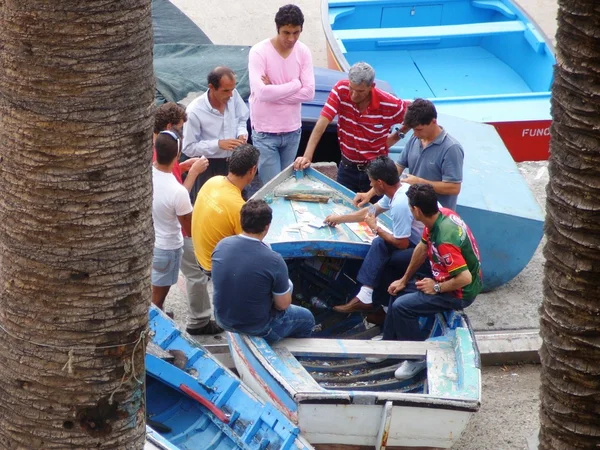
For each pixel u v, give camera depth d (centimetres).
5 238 894
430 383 1493
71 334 915
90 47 811
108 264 895
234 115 2114
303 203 2017
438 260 1639
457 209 2014
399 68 3216
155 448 1353
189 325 1927
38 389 944
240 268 1527
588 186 1006
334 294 1975
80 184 855
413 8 3384
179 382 1542
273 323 1578
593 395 1102
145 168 891
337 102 2052
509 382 1859
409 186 1738
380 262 1811
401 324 1688
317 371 1739
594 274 1041
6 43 820
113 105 839
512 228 2031
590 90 973
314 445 1493
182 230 1839
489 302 2114
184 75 2502
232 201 1702
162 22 2972
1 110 853
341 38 3108
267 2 3962
